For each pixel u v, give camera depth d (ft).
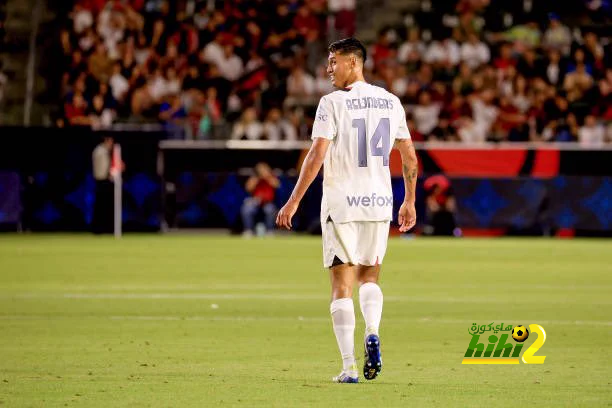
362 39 408.46
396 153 320.91
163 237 314.55
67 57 389.60
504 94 367.04
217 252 262.06
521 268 225.97
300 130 345.31
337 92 97.60
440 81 374.43
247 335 130.52
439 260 244.22
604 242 301.22
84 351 117.08
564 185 316.19
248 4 400.26
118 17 393.70
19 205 325.62
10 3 405.59
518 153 317.22
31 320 143.84
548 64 377.09
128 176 324.39
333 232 96.84
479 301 168.25
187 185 324.60
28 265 225.76
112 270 216.54
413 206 101.09
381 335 131.34
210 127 349.61
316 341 125.59
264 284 191.72
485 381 99.14
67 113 360.28
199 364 108.58
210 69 377.09
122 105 367.86
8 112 397.39
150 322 142.20
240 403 87.66
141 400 88.79
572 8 400.88
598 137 339.98
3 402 87.81
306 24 399.03
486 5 402.31
